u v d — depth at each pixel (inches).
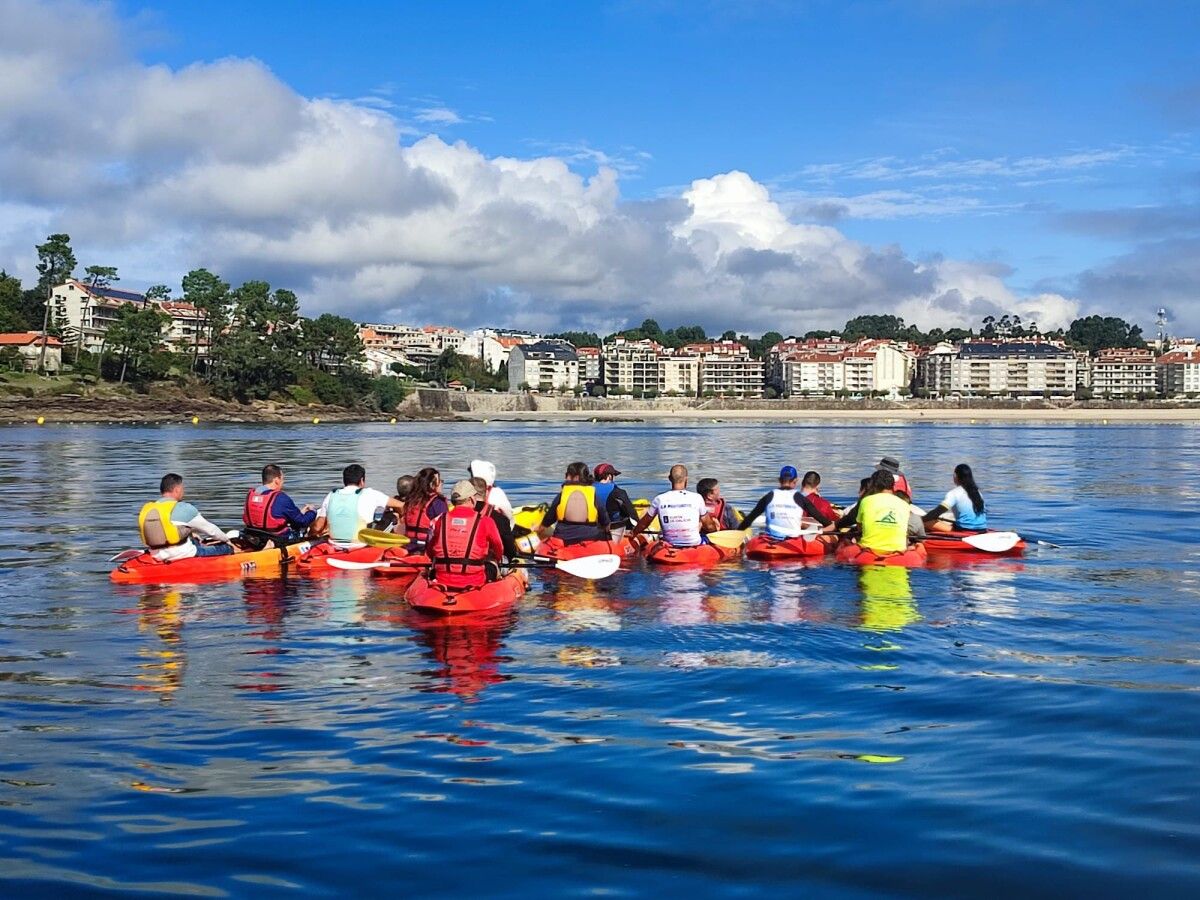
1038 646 391.2
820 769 255.6
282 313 6220.5
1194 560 623.2
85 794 242.4
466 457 2017.7
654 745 275.3
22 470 1513.3
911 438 3316.9
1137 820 222.8
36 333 5831.7
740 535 641.6
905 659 370.9
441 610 452.8
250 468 1581.0
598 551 574.9
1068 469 1614.2
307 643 400.8
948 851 208.2
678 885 194.9
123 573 543.8
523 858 207.3
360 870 202.7
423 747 275.0
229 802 237.3
